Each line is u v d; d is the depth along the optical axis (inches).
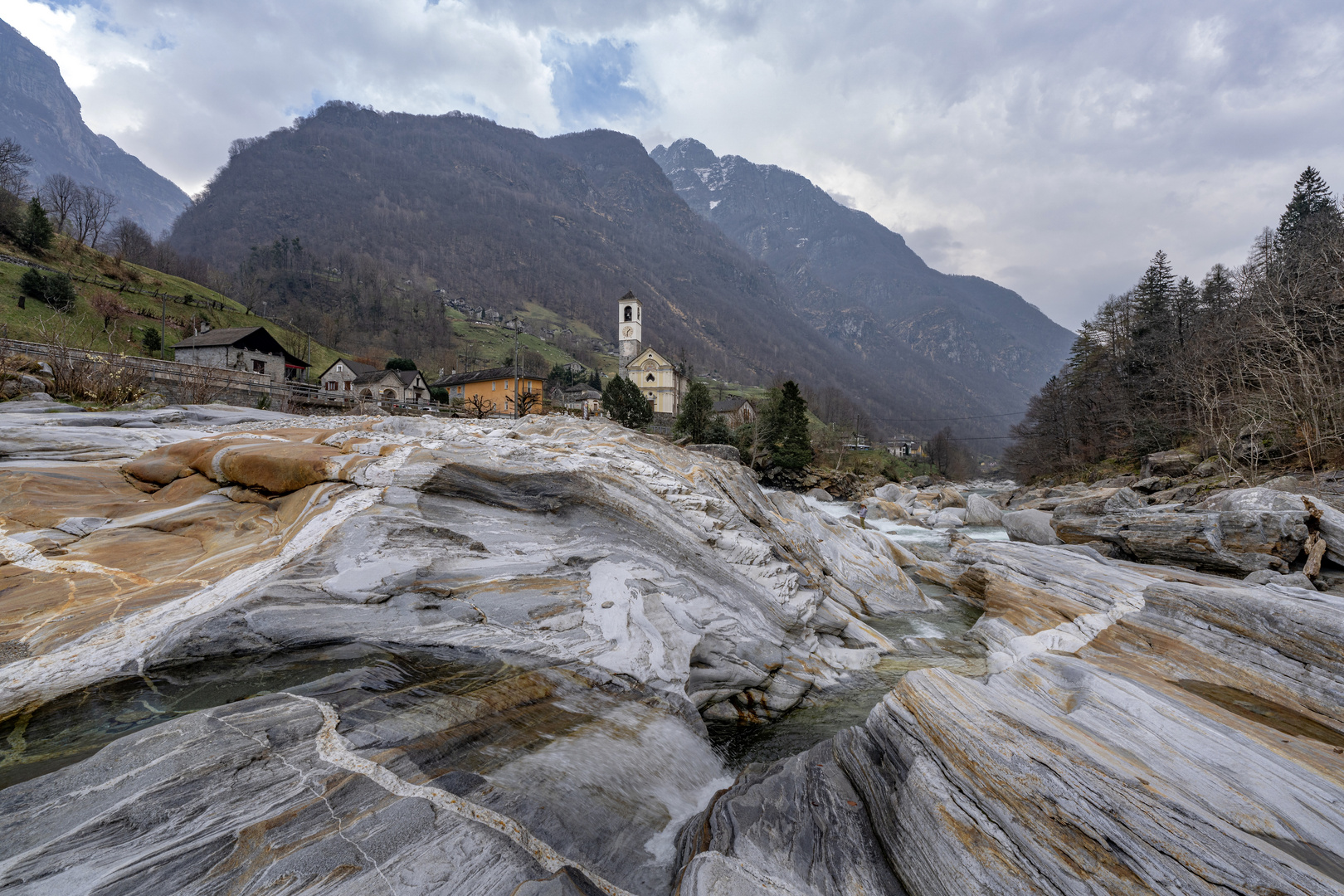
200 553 258.1
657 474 421.1
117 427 406.0
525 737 195.0
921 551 794.8
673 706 260.7
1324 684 269.6
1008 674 300.7
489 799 156.3
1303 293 1294.3
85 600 210.7
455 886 123.6
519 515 322.0
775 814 185.9
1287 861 126.5
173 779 131.6
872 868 165.9
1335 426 1034.7
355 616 227.0
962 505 1599.4
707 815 193.8
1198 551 533.6
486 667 225.8
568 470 362.0
